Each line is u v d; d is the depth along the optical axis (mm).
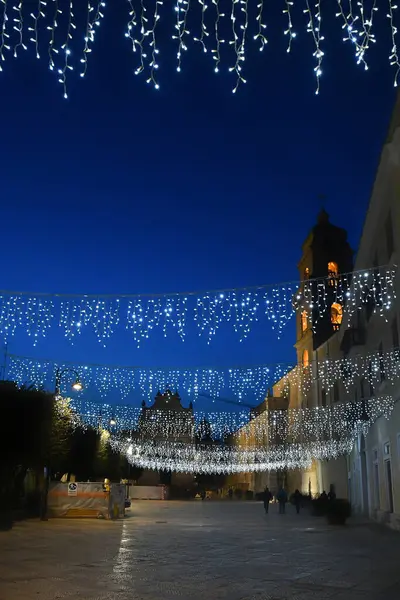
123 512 29703
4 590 9547
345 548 16719
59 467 36906
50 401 27312
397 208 19688
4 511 21969
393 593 9812
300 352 56062
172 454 73125
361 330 29484
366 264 26875
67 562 12984
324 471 48719
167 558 14094
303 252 57094
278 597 9422
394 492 22578
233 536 20453
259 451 67062
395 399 22016
